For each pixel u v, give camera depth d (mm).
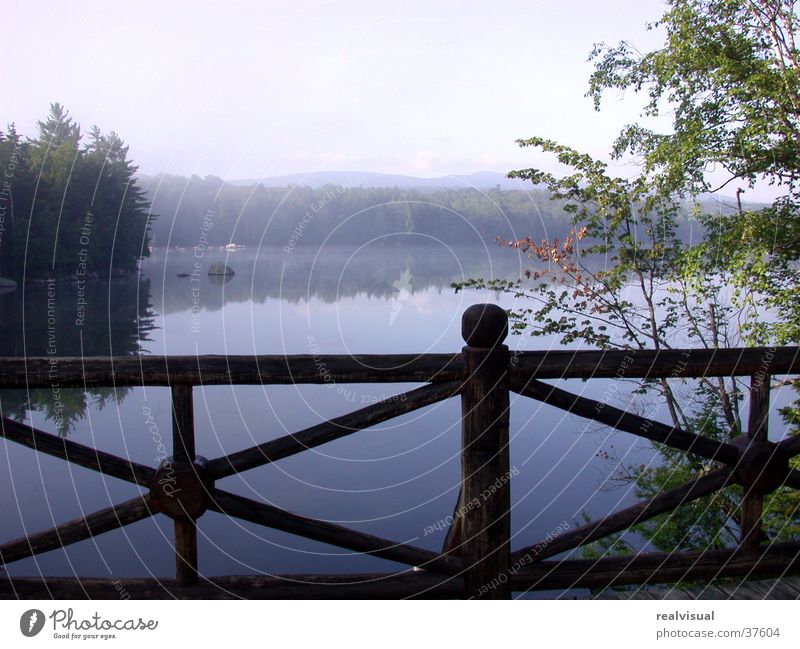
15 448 10531
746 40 5070
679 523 4895
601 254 5617
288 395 11273
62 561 7066
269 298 25266
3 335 22047
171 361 1867
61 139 37438
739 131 4824
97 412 11562
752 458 2205
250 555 7180
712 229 5465
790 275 5191
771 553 2271
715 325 5387
